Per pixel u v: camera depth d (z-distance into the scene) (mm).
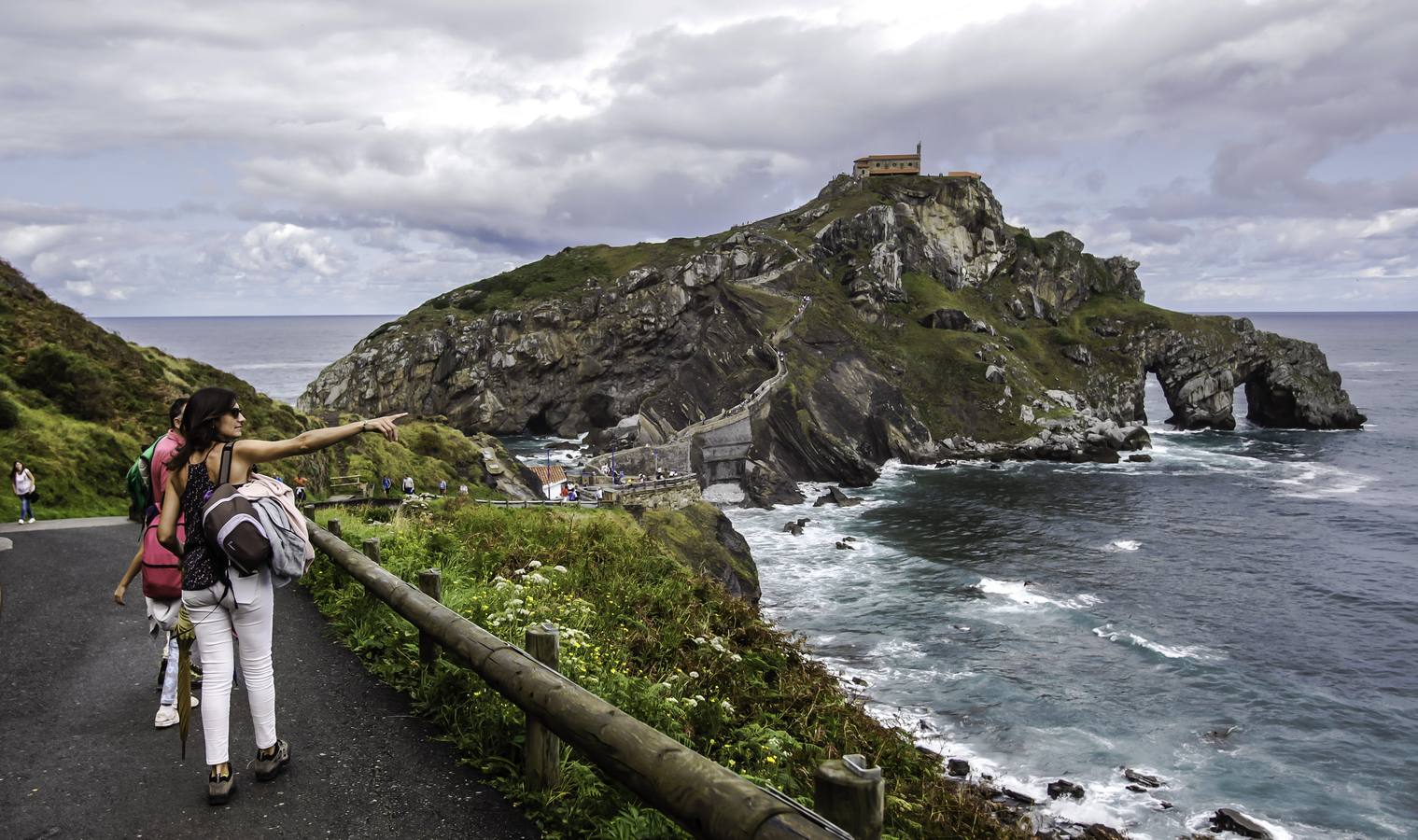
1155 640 37312
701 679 8312
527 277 145750
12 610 8727
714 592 12305
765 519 68250
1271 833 22094
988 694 30891
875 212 143000
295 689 6215
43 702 5930
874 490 81812
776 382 96250
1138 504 70750
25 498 19328
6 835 3957
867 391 103625
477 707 5383
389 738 5281
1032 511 68625
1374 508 67562
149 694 6141
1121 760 25969
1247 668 34125
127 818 4164
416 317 134875
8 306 32500
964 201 154750
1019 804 22859
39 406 26953
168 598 5203
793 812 2783
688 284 128625
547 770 4434
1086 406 118875
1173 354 126938
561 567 11570
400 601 6379
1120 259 162750
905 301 133875
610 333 124938
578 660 6465
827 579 48750
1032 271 151375
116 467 25234
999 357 117938
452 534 13125
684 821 3156
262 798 4422
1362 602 43500
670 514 48406
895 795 8297
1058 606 42594
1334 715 29781
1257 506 69188
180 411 5082
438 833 4082
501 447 68875
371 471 45062
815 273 131625
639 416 105438
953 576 48812
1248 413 136250
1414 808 23578
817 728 8555
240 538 4051
